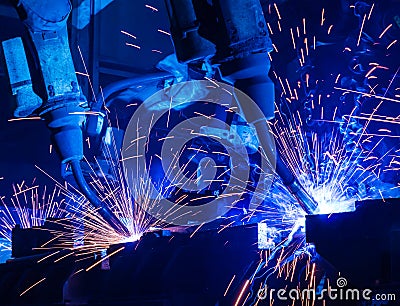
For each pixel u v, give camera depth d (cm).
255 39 264
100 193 416
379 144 364
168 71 427
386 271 229
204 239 301
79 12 467
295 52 427
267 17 443
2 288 389
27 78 333
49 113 333
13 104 335
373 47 376
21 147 625
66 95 329
